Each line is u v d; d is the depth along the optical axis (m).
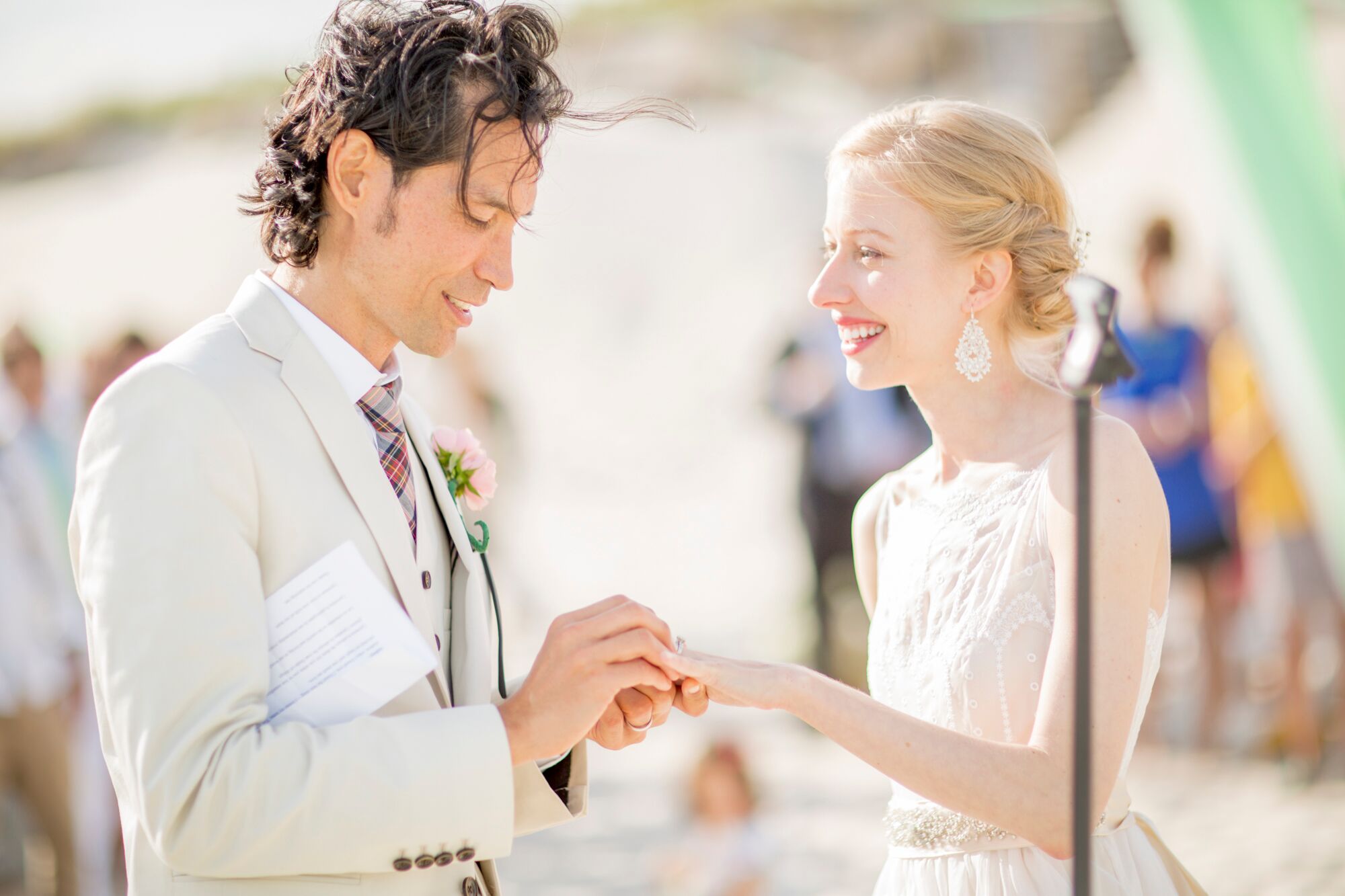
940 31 11.91
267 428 1.78
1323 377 4.26
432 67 1.83
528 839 5.46
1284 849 4.71
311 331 1.90
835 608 6.84
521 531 10.12
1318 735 5.55
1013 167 2.06
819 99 13.35
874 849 5.07
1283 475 5.59
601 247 14.39
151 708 1.62
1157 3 4.27
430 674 1.89
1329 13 7.07
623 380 13.23
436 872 1.83
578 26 13.23
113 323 11.87
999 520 2.03
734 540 10.02
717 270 14.05
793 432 6.91
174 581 1.64
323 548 1.79
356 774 1.65
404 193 1.84
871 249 2.08
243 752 1.62
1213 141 4.27
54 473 5.14
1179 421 5.96
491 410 8.16
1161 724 6.14
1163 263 6.07
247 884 1.71
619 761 6.39
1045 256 2.06
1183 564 5.96
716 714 7.03
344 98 1.85
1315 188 4.18
